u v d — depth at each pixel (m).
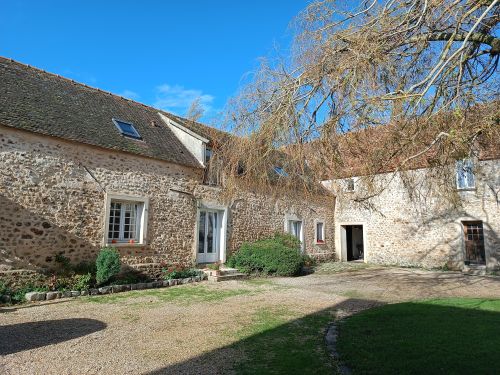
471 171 6.28
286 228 14.77
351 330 5.14
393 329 5.10
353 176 5.30
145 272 9.33
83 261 8.16
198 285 9.45
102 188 8.65
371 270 13.98
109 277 8.09
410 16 4.04
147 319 5.86
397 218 15.48
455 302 7.12
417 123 4.31
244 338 4.92
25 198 7.34
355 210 16.95
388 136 4.55
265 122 4.52
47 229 7.62
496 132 4.33
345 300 7.77
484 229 12.99
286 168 5.22
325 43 4.23
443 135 4.26
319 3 4.50
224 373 3.71
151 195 9.71
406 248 15.10
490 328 5.03
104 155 8.77
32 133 7.51
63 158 8.01
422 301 7.31
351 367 3.78
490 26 4.33
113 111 10.39
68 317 5.87
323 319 6.04
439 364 3.71
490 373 3.46
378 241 16.00
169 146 10.75
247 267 11.36
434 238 14.36
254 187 6.24
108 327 5.36
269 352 4.35
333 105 4.20
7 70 8.68
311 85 4.29
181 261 10.36
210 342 4.73
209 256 11.52
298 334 5.13
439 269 14.05
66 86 9.94
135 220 9.47
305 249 15.66
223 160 5.94
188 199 10.75
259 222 13.45
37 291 7.18
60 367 3.83
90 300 7.20
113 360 4.06
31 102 8.20
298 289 9.20
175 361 4.05
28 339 4.71
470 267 13.30
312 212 16.31
